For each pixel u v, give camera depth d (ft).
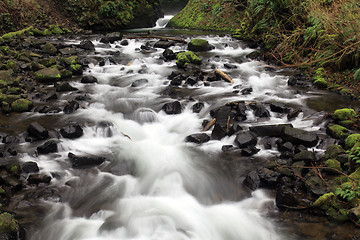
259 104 22.12
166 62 34.73
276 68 32.19
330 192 13.30
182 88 27.22
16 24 49.52
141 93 26.13
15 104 22.50
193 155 17.38
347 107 22.30
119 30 60.54
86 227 12.55
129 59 35.27
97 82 28.86
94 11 59.16
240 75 30.27
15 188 14.29
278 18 37.22
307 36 30.86
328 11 29.84
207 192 14.65
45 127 20.07
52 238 12.03
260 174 14.74
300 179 14.58
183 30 56.75
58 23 55.62
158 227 12.51
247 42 42.86
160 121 21.79
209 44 40.55
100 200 13.99
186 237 12.08
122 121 21.50
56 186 14.79
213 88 27.09
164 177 15.53
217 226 12.65
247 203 13.89
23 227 12.28
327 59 28.78
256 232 12.30
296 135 17.31
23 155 17.02
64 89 26.37
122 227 12.45
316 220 12.63
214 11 58.54
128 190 14.70
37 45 37.65
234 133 18.74
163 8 86.38
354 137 16.25
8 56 32.09
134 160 16.98
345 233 11.86
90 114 22.25
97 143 18.95
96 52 37.37
